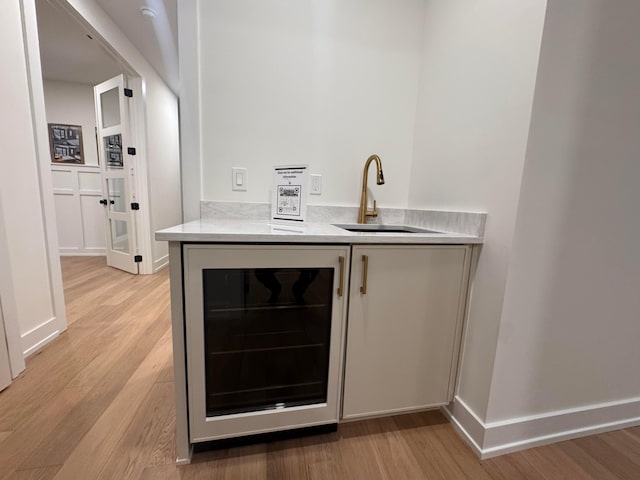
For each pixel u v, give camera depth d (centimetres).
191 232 91
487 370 113
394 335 119
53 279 190
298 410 113
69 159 426
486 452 114
